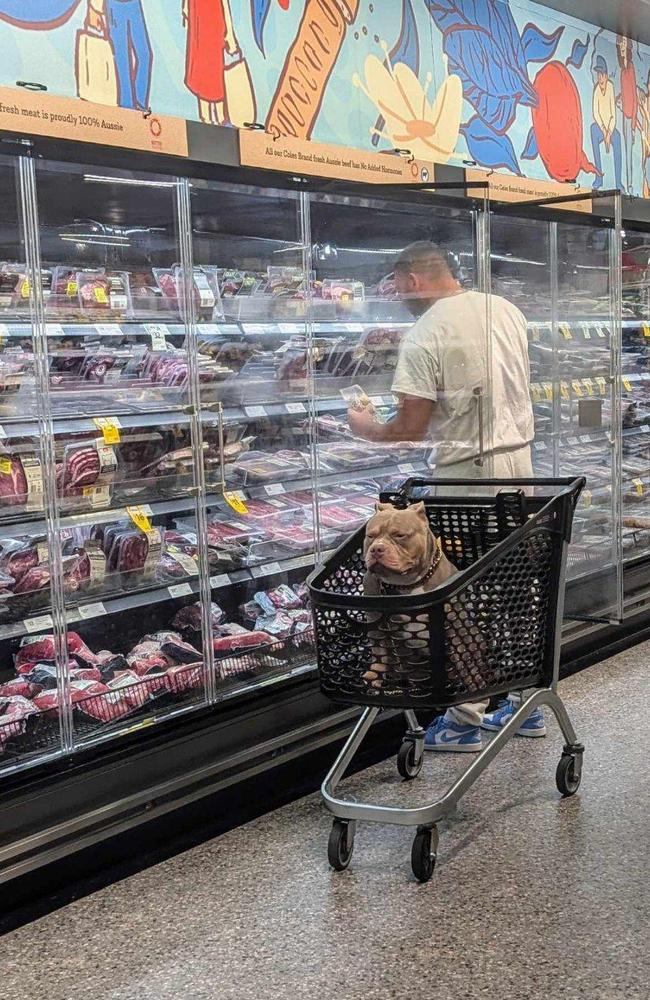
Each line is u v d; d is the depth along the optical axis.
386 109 4.62
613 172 6.31
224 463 3.43
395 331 4.00
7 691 2.93
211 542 3.41
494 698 3.79
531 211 4.41
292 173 3.34
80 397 3.04
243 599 3.69
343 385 3.84
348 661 2.77
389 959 2.37
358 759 3.60
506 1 5.33
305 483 3.72
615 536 4.82
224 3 3.88
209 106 3.84
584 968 2.29
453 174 4.28
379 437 3.88
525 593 2.93
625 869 2.73
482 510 3.22
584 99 6.00
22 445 2.87
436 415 3.90
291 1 4.14
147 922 2.60
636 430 5.52
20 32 3.23
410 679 2.70
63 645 2.95
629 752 3.57
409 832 3.05
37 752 2.83
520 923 2.49
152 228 3.23
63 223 3.17
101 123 2.87
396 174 3.99
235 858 2.92
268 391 3.58
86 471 3.03
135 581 3.21
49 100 2.75
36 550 2.92
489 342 3.86
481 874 2.75
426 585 2.86
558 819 3.06
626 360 5.46
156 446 3.22
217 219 3.52
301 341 3.66
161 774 2.98
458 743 3.64
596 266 4.66
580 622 4.82
